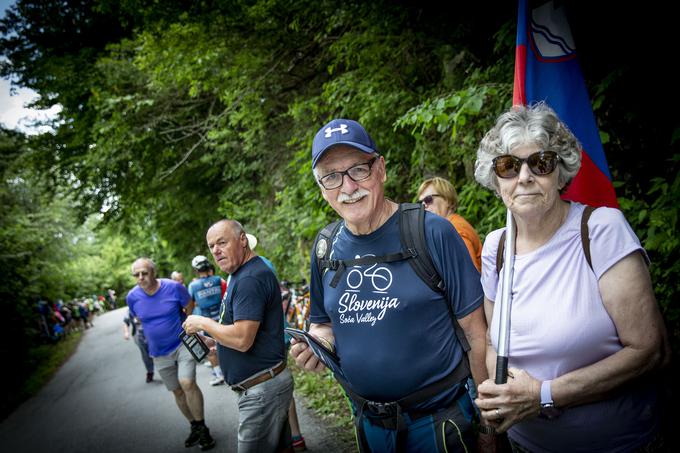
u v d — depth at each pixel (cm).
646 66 254
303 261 805
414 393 144
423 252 143
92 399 673
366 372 149
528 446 138
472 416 149
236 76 691
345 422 372
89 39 1062
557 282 124
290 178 784
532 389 120
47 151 1147
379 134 468
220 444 385
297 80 728
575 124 189
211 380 585
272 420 248
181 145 1043
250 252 258
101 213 1246
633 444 120
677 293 232
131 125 910
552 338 122
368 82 454
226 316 251
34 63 1022
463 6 380
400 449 145
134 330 705
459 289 144
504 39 304
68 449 465
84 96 995
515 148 127
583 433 123
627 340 115
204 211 1209
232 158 970
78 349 1409
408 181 509
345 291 153
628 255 115
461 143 390
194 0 590
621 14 258
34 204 2008
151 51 657
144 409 561
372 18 428
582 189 184
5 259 1461
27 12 1020
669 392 126
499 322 133
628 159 272
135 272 396
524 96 188
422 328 143
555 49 193
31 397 795
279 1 552
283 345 254
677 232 220
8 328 1298
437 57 451
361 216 149
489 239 150
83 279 3066
